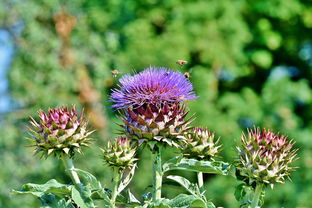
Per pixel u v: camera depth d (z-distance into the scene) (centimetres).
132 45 1453
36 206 1254
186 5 1520
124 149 489
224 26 1503
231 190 1281
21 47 1377
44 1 1402
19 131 1301
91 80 1373
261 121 1410
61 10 1425
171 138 491
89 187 467
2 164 1256
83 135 492
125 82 516
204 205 434
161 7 1554
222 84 1664
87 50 1411
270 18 1711
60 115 484
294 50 1750
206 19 1503
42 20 1452
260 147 470
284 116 1412
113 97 514
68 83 1357
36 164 1273
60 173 1275
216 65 1524
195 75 1424
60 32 1410
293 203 1237
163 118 486
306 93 1451
